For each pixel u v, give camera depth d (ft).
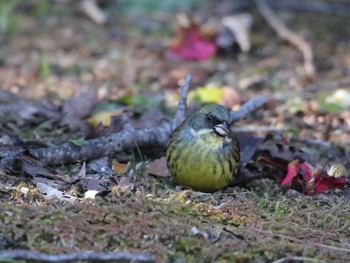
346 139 44.16
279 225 29.63
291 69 59.98
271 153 37.22
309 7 72.02
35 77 55.77
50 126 43.09
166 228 28.19
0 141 38.04
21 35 65.57
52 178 33.53
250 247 27.45
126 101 48.73
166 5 73.46
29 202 30.07
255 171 36.65
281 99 51.78
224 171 33.24
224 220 29.91
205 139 33.06
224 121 33.42
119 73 58.08
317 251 27.63
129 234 27.66
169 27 69.15
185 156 33.09
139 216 28.73
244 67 60.64
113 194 30.53
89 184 32.91
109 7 73.36
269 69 60.03
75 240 27.12
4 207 28.53
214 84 55.83
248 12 71.15
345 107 50.03
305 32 67.05
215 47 62.95
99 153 36.22
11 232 27.07
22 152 34.76
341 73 58.75
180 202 30.66
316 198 33.73
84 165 34.94
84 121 42.93
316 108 49.62
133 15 71.82
